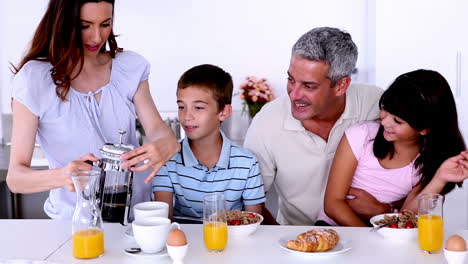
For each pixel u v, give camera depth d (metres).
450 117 1.75
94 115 1.70
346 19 3.89
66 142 1.67
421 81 1.70
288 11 3.90
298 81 1.83
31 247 1.39
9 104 3.70
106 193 1.43
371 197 1.88
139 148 1.47
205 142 1.91
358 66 3.92
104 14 1.54
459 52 3.54
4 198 2.81
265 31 3.93
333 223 1.94
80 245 1.30
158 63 3.96
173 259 1.24
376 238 1.48
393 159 1.87
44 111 1.60
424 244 1.35
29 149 1.58
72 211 1.71
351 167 1.88
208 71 1.90
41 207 2.85
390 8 3.59
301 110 1.88
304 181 2.09
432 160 1.78
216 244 1.34
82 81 1.69
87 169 1.40
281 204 2.23
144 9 3.90
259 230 1.54
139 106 1.81
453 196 3.33
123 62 1.78
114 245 1.41
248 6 3.91
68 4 1.52
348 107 2.02
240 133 3.75
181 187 1.91
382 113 1.76
